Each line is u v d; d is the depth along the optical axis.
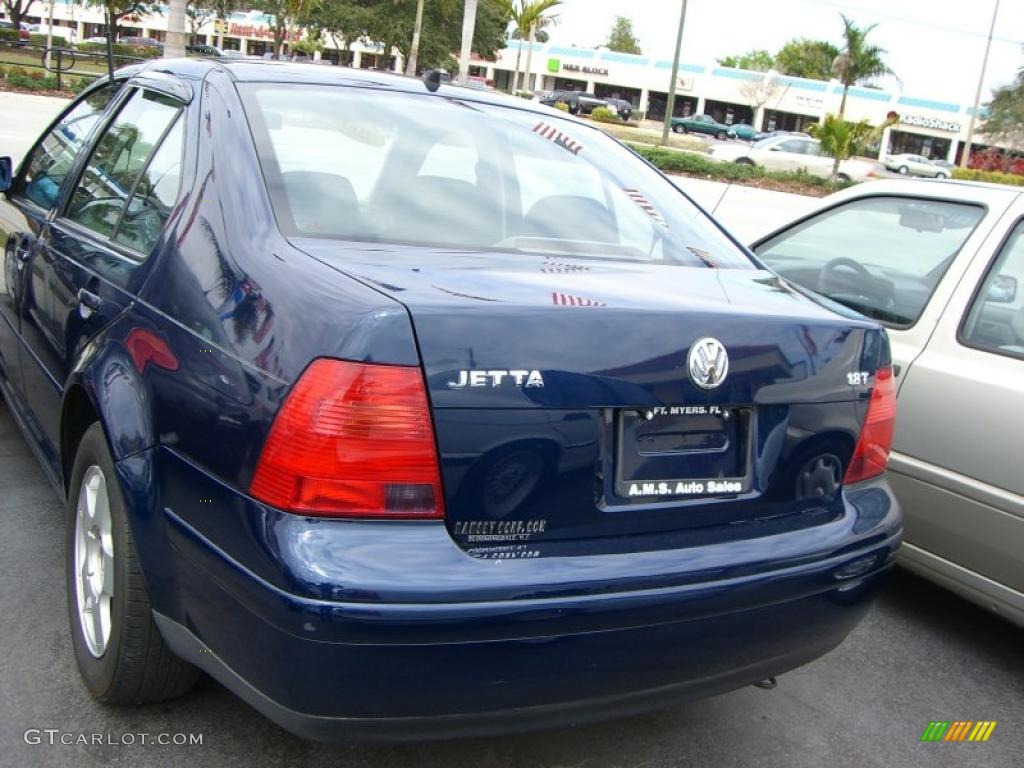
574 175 3.27
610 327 2.22
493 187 3.03
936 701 3.46
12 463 4.49
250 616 2.09
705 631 2.33
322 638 1.98
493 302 2.16
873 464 2.75
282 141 2.78
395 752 2.80
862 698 3.43
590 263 2.78
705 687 2.41
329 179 2.72
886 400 2.76
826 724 3.23
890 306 4.23
